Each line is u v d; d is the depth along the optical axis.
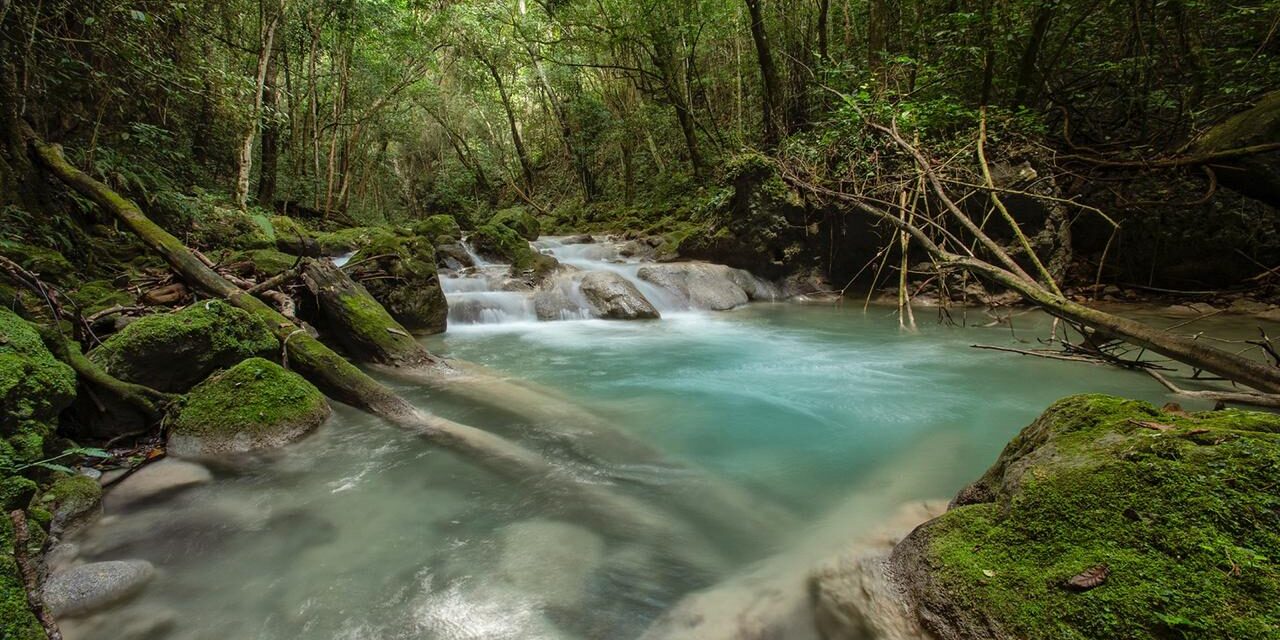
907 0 10.93
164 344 3.91
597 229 17.34
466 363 5.86
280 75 16.95
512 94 24.64
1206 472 1.76
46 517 2.54
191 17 7.79
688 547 2.61
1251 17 7.57
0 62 5.48
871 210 7.30
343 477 3.33
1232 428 1.93
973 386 5.09
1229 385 4.58
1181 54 8.20
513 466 3.49
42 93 6.19
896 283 9.76
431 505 3.01
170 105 8.73
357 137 19.55
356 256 7.61
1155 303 7.82
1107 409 2.31
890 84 10.10
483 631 2.06
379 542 2.66
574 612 2.16
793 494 3.11
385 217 27.48
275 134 13.55
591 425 4.17
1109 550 1.72
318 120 17.75
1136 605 1.55
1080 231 8.48
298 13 13.69
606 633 2.04
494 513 2.93
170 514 2.90
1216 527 1.63
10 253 4.82
